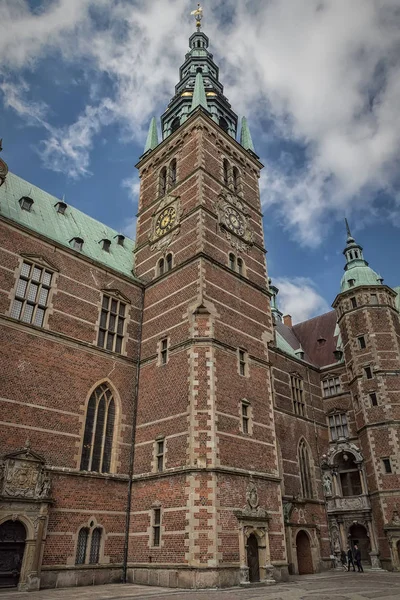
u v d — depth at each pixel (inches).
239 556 875.4
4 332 922.7
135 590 784.9
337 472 1572.3
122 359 1128.8
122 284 1224.2
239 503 923.4
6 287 964.0
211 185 1316.4
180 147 1450.5
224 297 1154.0
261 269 1354.6
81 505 919.7
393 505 1381.6
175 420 989.8
